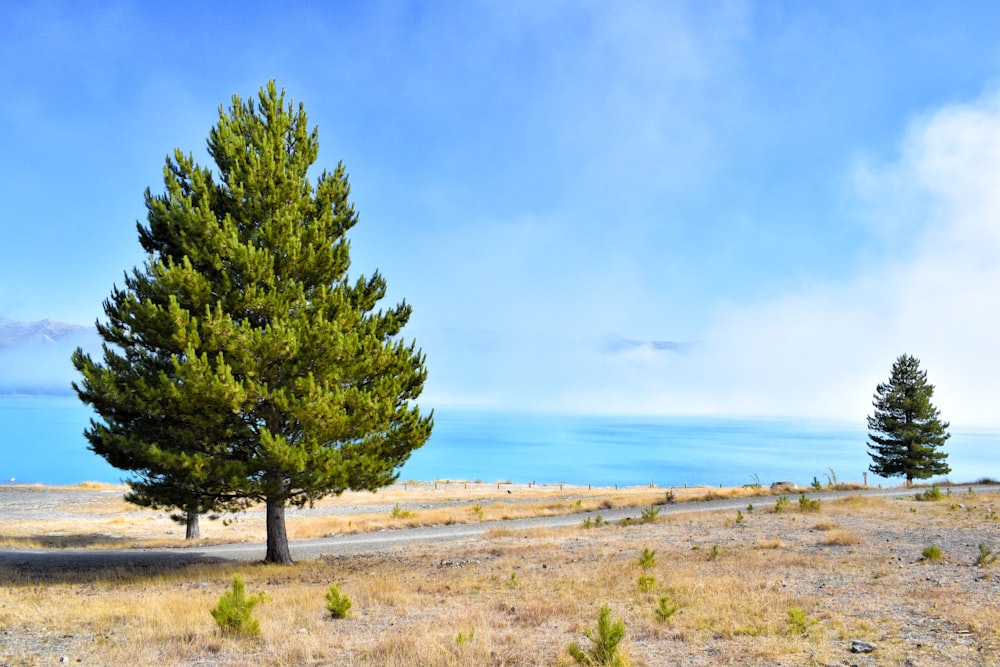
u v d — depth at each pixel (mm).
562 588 13891
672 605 10945
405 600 13094
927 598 11336
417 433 21219
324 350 19109
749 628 9602
